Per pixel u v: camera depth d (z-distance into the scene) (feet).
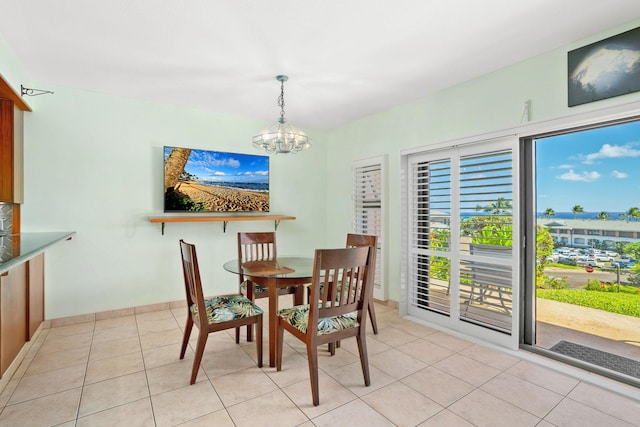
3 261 5.03
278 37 7.41
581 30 7.12
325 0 6.09
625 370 7.43
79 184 10.64
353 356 8.46
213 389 6.85
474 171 9.70
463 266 10.00
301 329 6.76
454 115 10.30
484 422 5.82
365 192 13.85
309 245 15.78
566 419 5.91
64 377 7.29
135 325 10.53
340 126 15.33
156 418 5.89
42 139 10.09
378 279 13.19
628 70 6.77
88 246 10.82
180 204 12.11
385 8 6.35
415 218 11.45
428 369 7.75
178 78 9.69
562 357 8.07
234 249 13.62
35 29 7.03
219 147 13.16
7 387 6.87
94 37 7.38
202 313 7.11
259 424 5.74
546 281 10.25
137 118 11.54
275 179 14.76
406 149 11.61
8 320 7.30
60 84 10.19
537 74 8.29
